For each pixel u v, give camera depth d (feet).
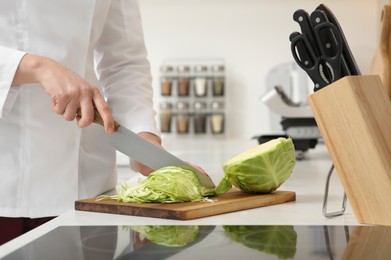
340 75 2.40
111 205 2.64
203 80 14.16
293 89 12.64
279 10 13.93
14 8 3.28
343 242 1.95
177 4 14.11
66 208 3.41
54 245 1.94
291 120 7.21
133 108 3.66
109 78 3.87
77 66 3.45
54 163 3.38
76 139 3.46
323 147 9.45
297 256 1.77
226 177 2.86
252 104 14.16
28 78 2.93
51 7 3.32
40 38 3.32
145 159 2.88
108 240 2.03
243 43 14.10
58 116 3.38
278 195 2.90
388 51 2.94
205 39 14.20
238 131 14.26
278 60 13.99
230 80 14.20
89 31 3.45
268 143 2.94
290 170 2.94
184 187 2.64
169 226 2.30
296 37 2.38
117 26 3.83
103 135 3.70
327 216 2.49
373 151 2.18
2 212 3.33
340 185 3.75
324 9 2.46
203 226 2.29
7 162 3.33
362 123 2.18
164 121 14.12
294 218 2.47
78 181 3.55
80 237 2.09
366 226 2.24
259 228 2.24
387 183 2.18
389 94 2.90
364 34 13.73
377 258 1.72
